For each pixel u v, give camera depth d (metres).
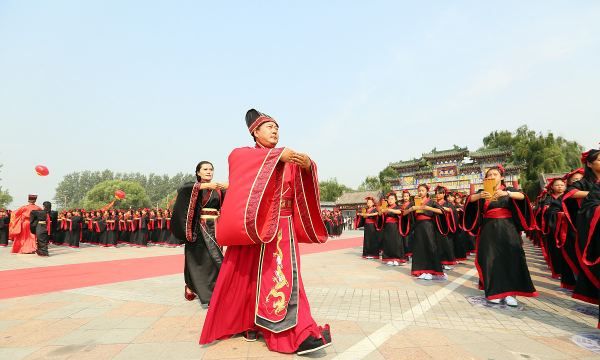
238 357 2.94
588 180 4.09
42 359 2.95
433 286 6.40
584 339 3.45
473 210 5.45
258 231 3.00
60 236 18.83
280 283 3.07
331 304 4.95
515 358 2.94
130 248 17.66
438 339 3.42
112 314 4.40
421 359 2.90
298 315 2.96
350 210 58.06
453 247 9.90
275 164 2.89
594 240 3.55
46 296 5.55
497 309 4.67
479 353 3.05
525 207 4.77
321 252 14.08
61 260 11.42
